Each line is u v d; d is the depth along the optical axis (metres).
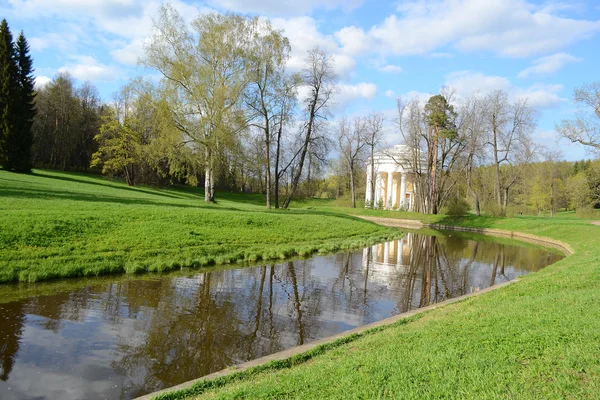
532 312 7.66
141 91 29.98
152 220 19.38
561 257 24.34
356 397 4.60
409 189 71.56
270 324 9.71
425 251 25.08
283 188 75.56
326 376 5.46
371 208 60.19
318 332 9.31
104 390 6.21
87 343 7.91
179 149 31.00
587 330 6.01
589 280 10.86
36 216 15.70
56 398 5.90
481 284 15.92
